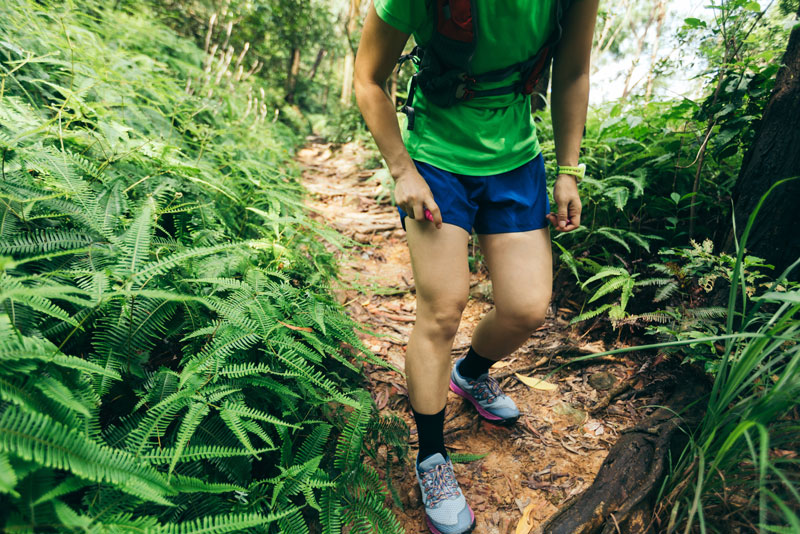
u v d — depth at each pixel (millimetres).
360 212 4199
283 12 9070
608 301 2217
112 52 3207
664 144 2400
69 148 1744
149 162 1952
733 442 972
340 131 7945
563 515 1314
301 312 1645
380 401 1862
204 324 1401
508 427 1755
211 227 1939
